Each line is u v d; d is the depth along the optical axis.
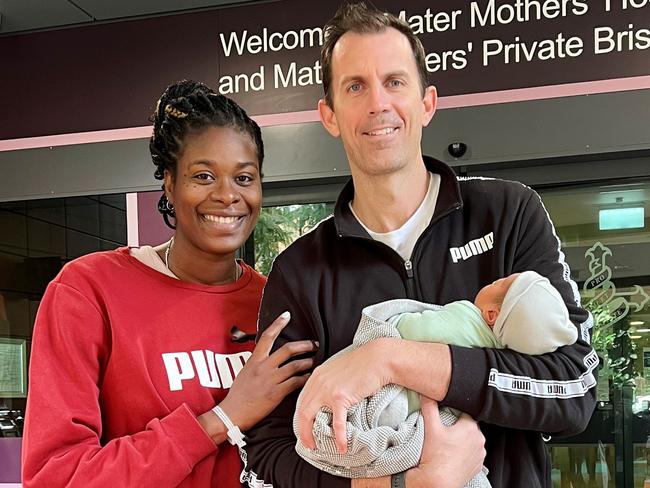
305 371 1.35
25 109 2.86
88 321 1.44
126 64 2.78
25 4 2.67
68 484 1.31
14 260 2.83
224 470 1.45
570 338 1.14
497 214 1.29
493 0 2.45
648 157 2.41
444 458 1.08
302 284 1.34
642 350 2.44
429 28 2.49
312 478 1.16
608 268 2.47
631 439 2.44
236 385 1.38
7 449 2.72
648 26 2.35
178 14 2.74
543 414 1.10
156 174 1.63
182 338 1.50
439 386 1.10
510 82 2.44
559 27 2.41
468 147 2.46
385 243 1.32
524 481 1.18
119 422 1.45
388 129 1.25
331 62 1.32
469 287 1.27
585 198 2.49
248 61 2.66
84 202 2.79
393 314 1.22
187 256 1.58
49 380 1.39
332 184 2.66
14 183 2.84
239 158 1.52
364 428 1.09
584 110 2.39
